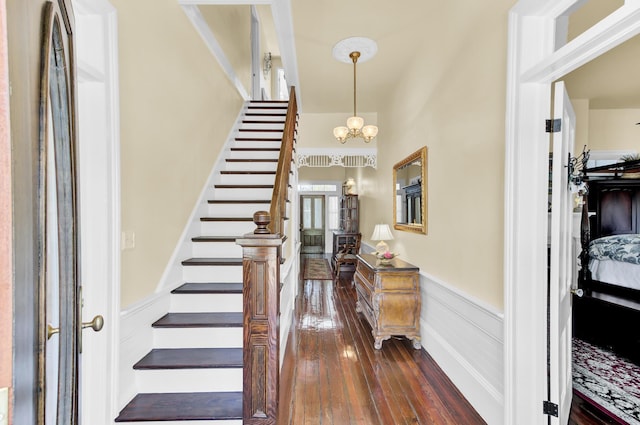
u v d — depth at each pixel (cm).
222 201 341
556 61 148
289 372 268
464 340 236
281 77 1042
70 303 86
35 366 56
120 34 184
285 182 289
